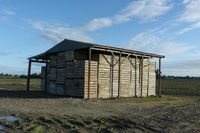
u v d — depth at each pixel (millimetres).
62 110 18438
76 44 28594
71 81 28828
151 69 34812
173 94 42250
